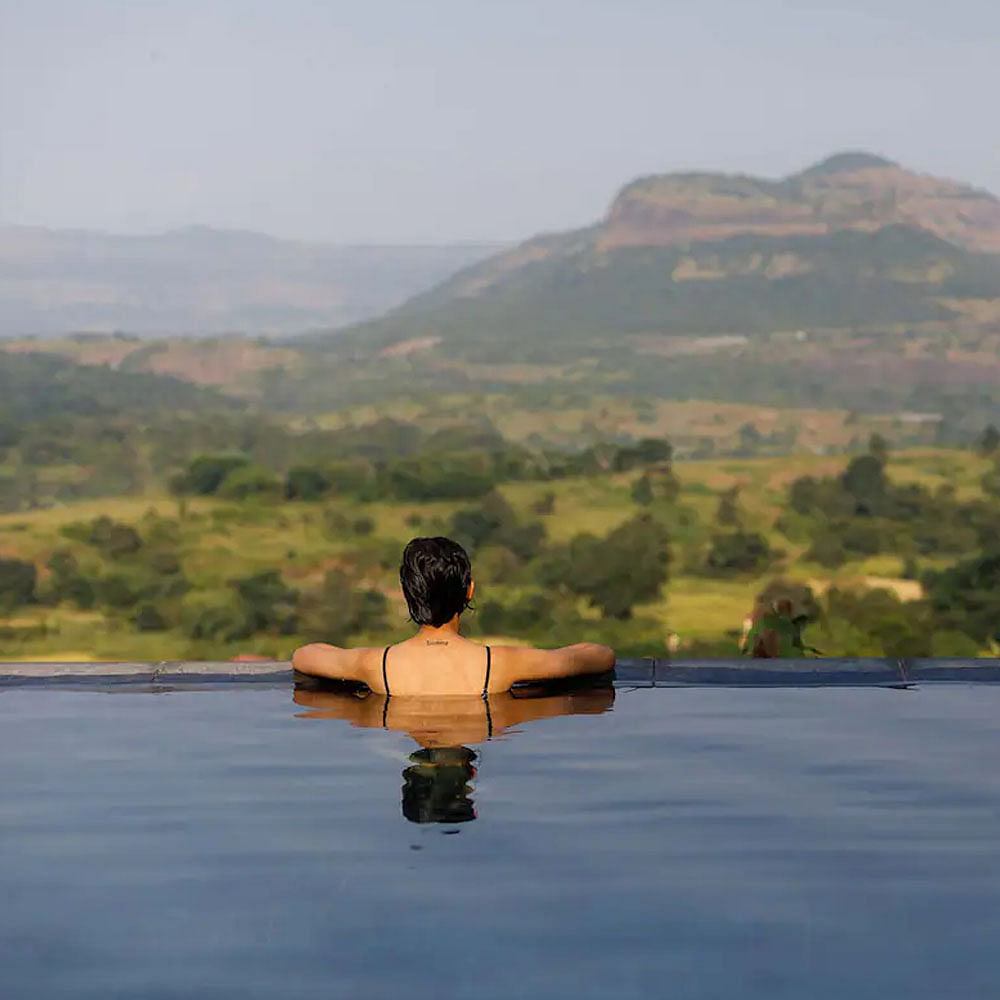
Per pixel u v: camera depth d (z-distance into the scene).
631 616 77.06
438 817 2.85
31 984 1.94
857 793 3.07
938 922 2.20
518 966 2.00
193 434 164.50
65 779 3.22
